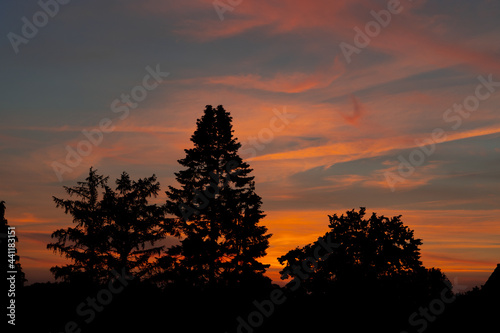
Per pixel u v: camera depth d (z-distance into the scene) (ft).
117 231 175.73
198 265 164.14
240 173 172.14
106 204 177.88
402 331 114.83
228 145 172.86
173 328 143.54
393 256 124.36
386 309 119.44
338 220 131.23
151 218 179.52
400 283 121.39
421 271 122.72
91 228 177.68
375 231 127.03
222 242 169.99
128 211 178.40
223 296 155.53
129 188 180.86
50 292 160.86
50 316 146.72
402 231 127.44
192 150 172.65
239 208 168.86
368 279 123.65
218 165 171.94
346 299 122.72
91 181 183.32
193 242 161.68
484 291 100.32
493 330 95.35
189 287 159.63
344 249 127.13
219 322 145.38
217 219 166.81
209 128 173.27
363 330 119.65
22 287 159.84
